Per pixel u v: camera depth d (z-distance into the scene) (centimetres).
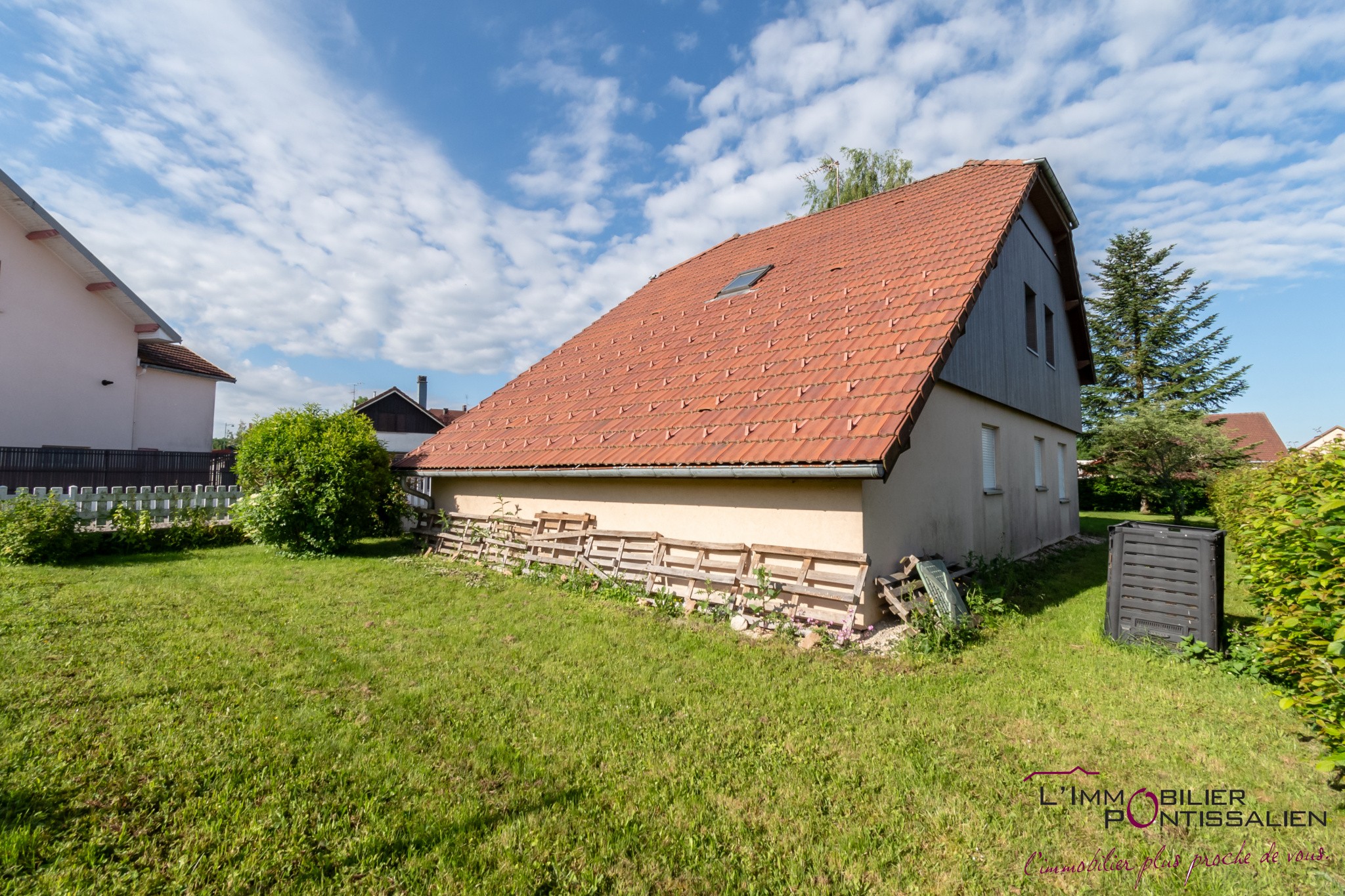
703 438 763
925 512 791
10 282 1586
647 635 632
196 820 296
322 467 1099
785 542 702
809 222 1536
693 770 356
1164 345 3347
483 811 310
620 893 255
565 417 1081
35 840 274
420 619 684
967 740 400
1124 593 605
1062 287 1538
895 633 637
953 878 269
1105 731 414
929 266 917
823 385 748
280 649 557
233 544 1244
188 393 2080
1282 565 411
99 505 1107
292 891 252
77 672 478
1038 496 1298
